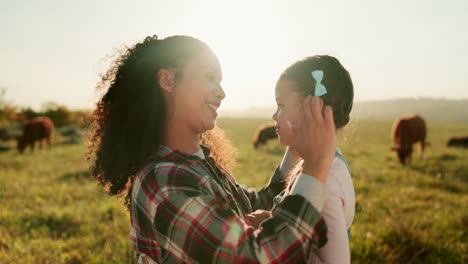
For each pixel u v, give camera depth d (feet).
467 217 18.33
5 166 45.47
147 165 3.99
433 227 17.24
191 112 4.15
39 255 13.66
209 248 3.34
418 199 24.47
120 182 4.53
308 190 3.51
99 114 4.87
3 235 16.33
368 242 14.10
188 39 4.35
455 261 13.30
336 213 3.98
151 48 4.44
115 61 4.81
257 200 5.54
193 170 3.89
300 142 3.74
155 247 3.81
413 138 44.24
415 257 13.70
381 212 20.75
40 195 26.53
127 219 18.30
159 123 4.24
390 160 46.42
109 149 4.47
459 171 35.83
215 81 4.29
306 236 3.38
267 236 3.29
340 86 4.42
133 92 4.34
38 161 50.72
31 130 66.80
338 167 4.22
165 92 4.25
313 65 4.47
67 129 106.73
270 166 40.96
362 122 176.55
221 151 6.06
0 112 110.93
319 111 3.73
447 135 102.01
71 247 15.10
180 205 3.47
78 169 38.55
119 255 13.17
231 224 3.42
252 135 105.81
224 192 4.04
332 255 3.97
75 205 23.06
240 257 3.26
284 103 4.47
